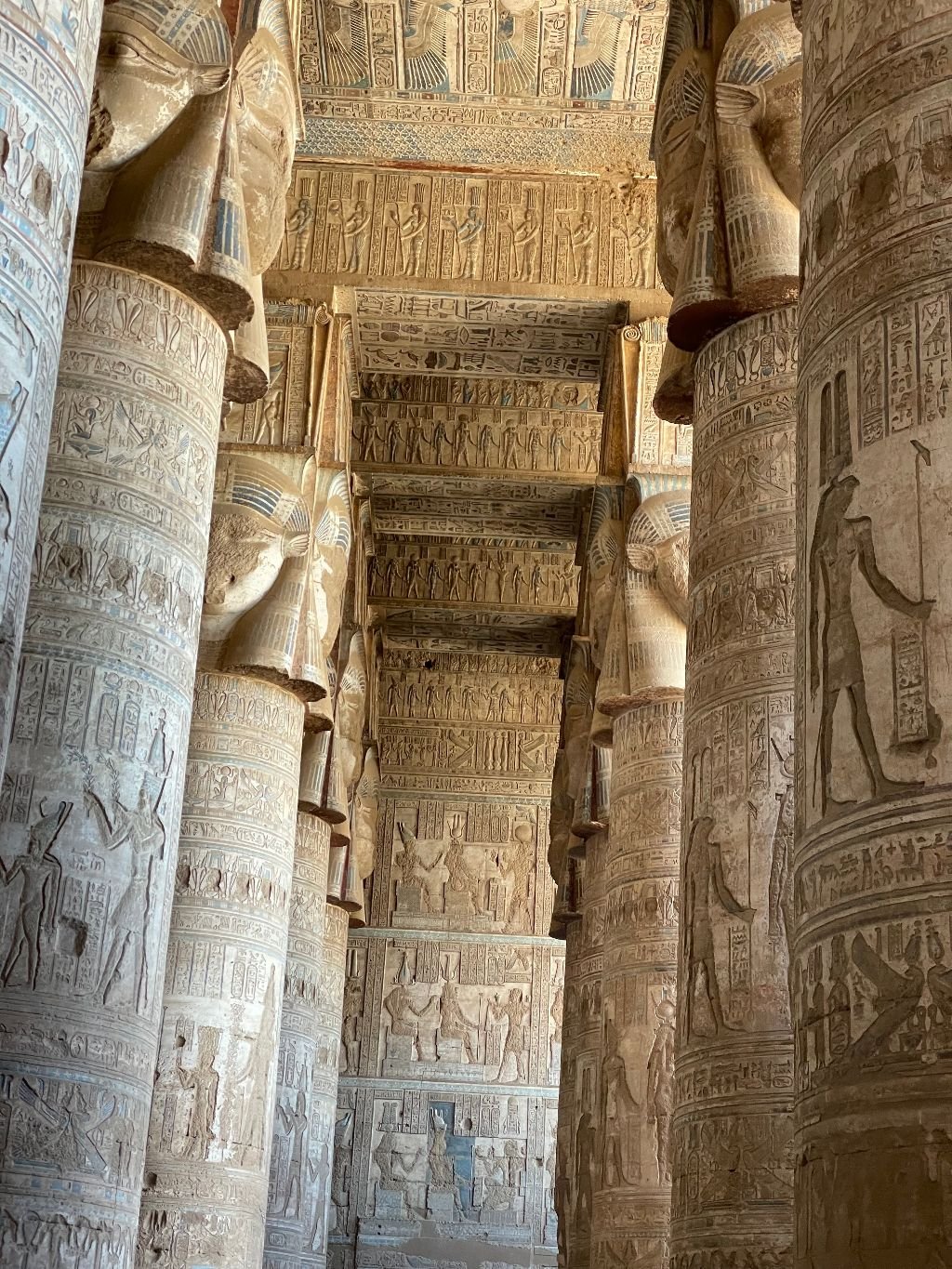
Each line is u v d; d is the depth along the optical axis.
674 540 17.06
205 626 16.14
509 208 18.80
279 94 12.36
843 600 6.29
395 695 30.69
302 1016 20.70
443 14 17.67
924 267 6.39
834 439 6.62
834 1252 5.54
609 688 17.00
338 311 18.52
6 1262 8.77
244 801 15.85
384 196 18.83
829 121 7.18
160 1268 14.27
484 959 29.78
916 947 5.57
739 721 10.79
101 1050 9.41
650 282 18.52
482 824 30.31
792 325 11.52
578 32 17.88
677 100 12.67
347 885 24.36
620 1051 16.47
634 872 16.70
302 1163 20.47
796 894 6.40
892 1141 5.41
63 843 9.58
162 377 11.04
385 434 23.16
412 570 26.92
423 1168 28.73
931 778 5.71
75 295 10.91
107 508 10.45
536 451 23.09
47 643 9.97
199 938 15.29
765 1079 10.02
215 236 11.29
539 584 26.92
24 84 6.27
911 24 6.82
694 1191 10.16
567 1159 23.19
